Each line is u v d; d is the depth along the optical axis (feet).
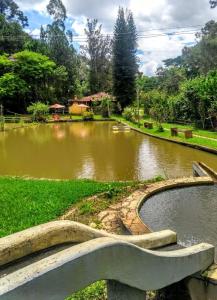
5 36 161.17
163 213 19.34
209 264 9.64
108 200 21.72
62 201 21.53
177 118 93.40
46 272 5.37
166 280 8.07
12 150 56.44
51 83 155.74
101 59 185.06
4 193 23.50
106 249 6.35
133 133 81.30
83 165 42.29
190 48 160.66
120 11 139.44
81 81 199.82
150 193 22.44
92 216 19.07
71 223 7.59
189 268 8.88
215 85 69.00
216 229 16.93
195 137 62.39
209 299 9.23
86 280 6.04
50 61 153.38
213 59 136.36
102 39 184.85
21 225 17.28
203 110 74.08
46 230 7.11
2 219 18.25
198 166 28.99
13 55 148.05
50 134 81.25
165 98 103.09
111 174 36.76
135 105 133.28
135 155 49.11
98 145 61.05
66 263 5.66
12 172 39.19
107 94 160.15
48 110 131.85
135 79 142.41
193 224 17.70
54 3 189.26
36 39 175.42
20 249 6.72
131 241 9.28
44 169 40.50
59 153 52.49
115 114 141.59
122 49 139.74
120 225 17.69
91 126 103.50
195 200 21.49
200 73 142.51
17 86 137.59
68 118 127.24
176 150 53.11
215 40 131.54
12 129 93.66
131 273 7.00
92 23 185.57
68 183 27.02
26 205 20.66
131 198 21.33
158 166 40.60
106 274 6.44
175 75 160.45
